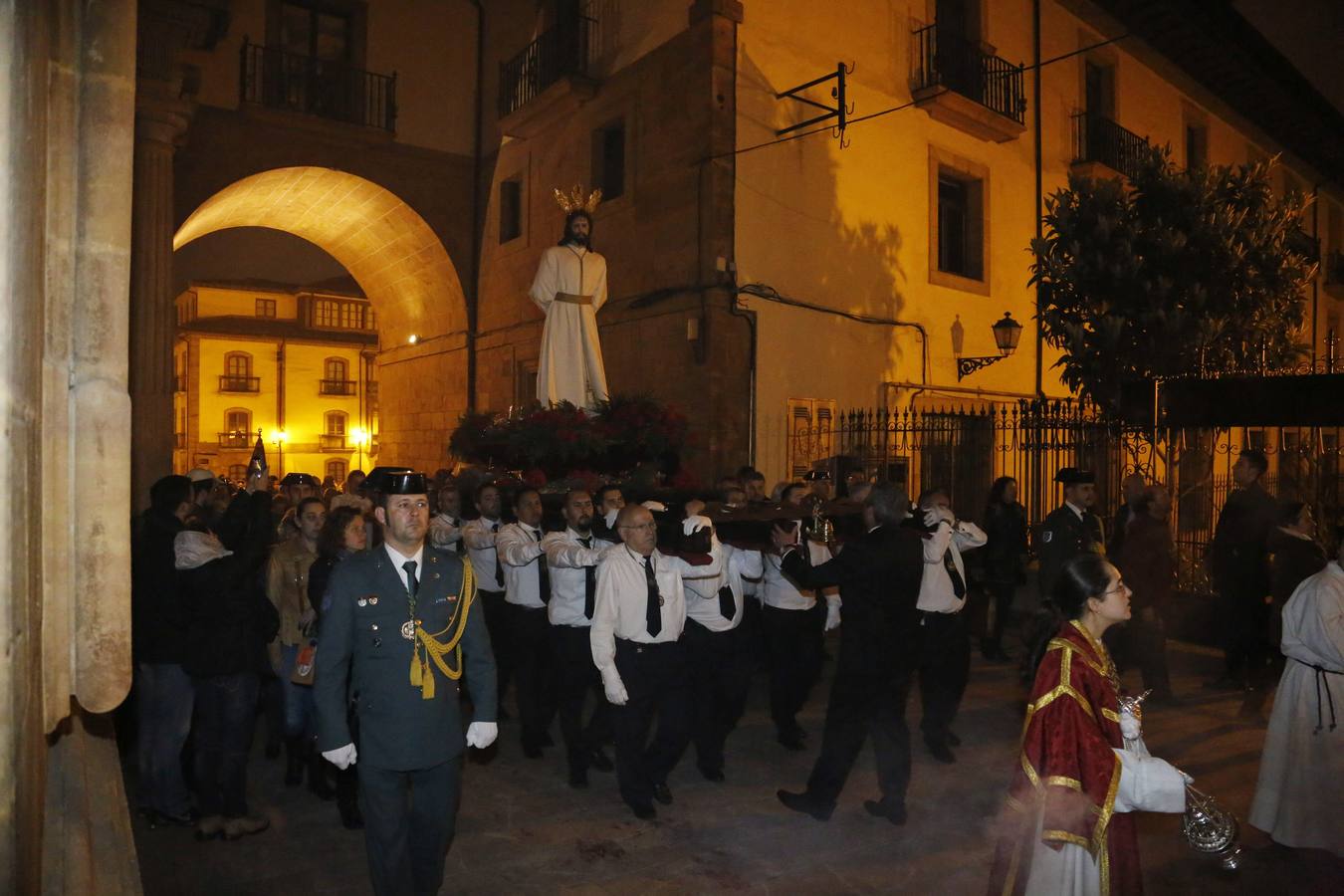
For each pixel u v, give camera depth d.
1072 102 17.23
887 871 4.27
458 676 3.58
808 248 12.80
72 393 2.52
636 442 8.02
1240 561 7.03
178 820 4.82
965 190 15.63
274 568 5.40
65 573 2.48
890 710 4.79
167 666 4.77
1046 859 2.80
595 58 14.04
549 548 5.56
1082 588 2.94
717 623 5.68
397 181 16.73
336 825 4.88
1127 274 10.88
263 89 15.37
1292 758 4.25
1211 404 8.14
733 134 11.97
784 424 12.34
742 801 5.17
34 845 2.01
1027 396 16.25
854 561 4.77
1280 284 11.22
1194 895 3.99
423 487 3.59
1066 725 2.79
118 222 2.60
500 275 16.81
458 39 17.53
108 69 2.58
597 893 4.05
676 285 12.24
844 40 13.34
